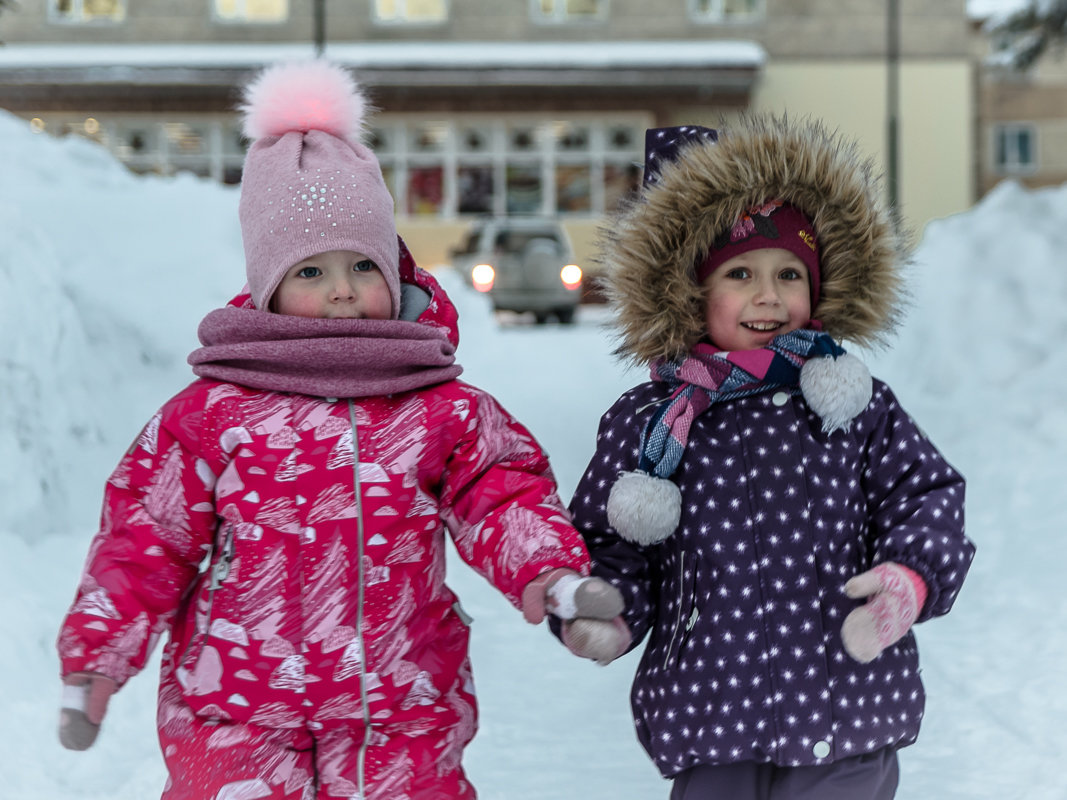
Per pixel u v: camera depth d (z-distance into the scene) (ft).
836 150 10.61
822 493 10.01
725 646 9.78
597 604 8.47
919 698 9.94
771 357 10.13
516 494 9.29
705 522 10.05
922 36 114.73
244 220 10.03
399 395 9.41
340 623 8.89
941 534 9.57
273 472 9.04
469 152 113.60
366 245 9.64
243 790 8.69
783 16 114.73
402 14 115.65
